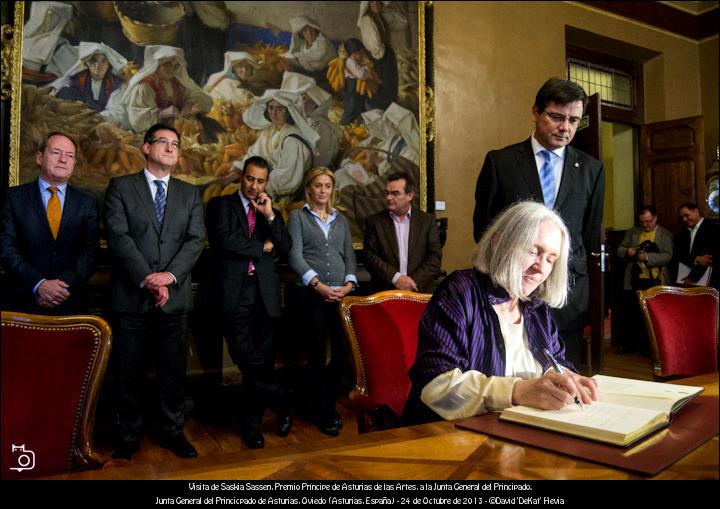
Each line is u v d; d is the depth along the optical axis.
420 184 4.66
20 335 1.27
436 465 0.78
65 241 2.79
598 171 1.31
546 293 1.34
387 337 1.84
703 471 0.71
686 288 1.24
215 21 4.20
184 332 2.87
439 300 1.37
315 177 3.47
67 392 1.29
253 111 4.29
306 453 0.85
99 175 3.81
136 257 2.70
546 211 1.28
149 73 3.98
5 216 2.72
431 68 4.70
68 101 3.75
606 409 0.95
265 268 3.17
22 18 3.64
